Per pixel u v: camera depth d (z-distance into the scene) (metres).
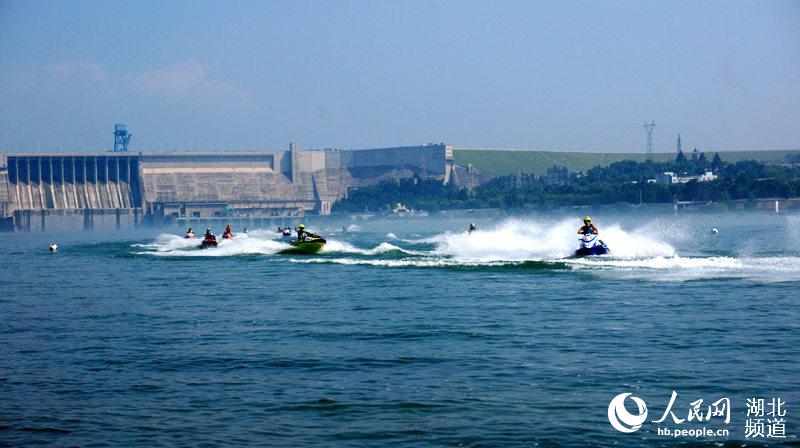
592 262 156.75
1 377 70.56
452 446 50.25
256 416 57.25
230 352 79.81
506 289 126.38
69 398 63.09
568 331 86.81
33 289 152.50
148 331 94.94
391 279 148.50
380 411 57.66
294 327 95.25
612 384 63.25
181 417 57.38
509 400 59.66
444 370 69.50
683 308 101.06
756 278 130.38
